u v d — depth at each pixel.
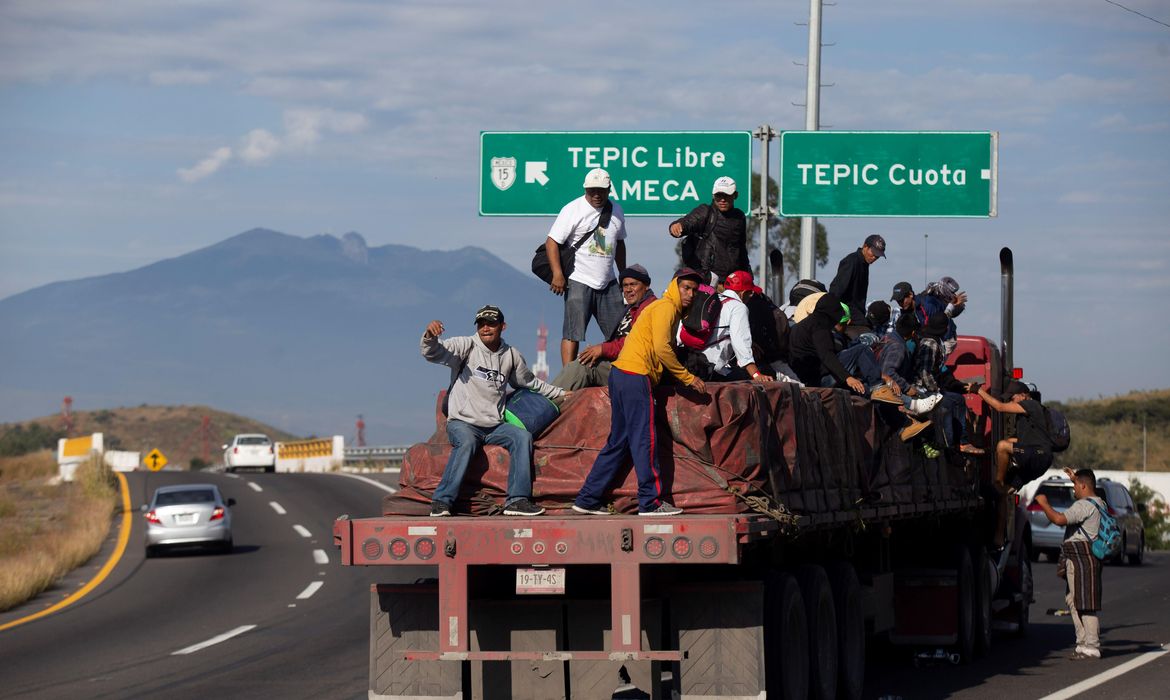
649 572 15.53
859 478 19.89
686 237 24.11
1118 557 54.53
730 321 18.58
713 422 15.57
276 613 34.41
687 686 15.79
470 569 16.19
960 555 25.05
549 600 15.76
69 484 85.44
